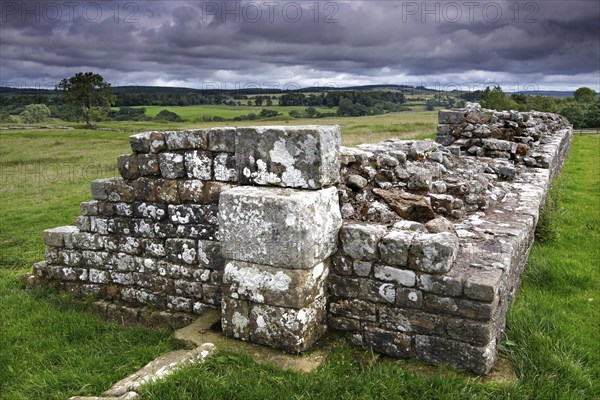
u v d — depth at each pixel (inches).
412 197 200.1
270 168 174.4
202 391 143.3
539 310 201.6
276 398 142.1
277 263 161.2
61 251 247.8
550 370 156.3
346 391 144.1
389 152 237.8
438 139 477.4
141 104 3208.7
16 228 435.8
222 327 178.9
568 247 308.8
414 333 162.2
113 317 228.7
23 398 156.6
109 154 1157.1
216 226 201.6
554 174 492.4
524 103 1635.1
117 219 227.3
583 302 224.7
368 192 206.1
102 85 2613.2
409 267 160.2
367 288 169.2
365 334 170.7
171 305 218.4
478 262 163.6
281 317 164.1
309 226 157.2
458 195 228.2
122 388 147.4
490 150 409.1
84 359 181.9
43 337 202.8
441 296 154.9
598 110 1843.0
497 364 160.2
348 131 1328.7
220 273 203.8
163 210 213.8
